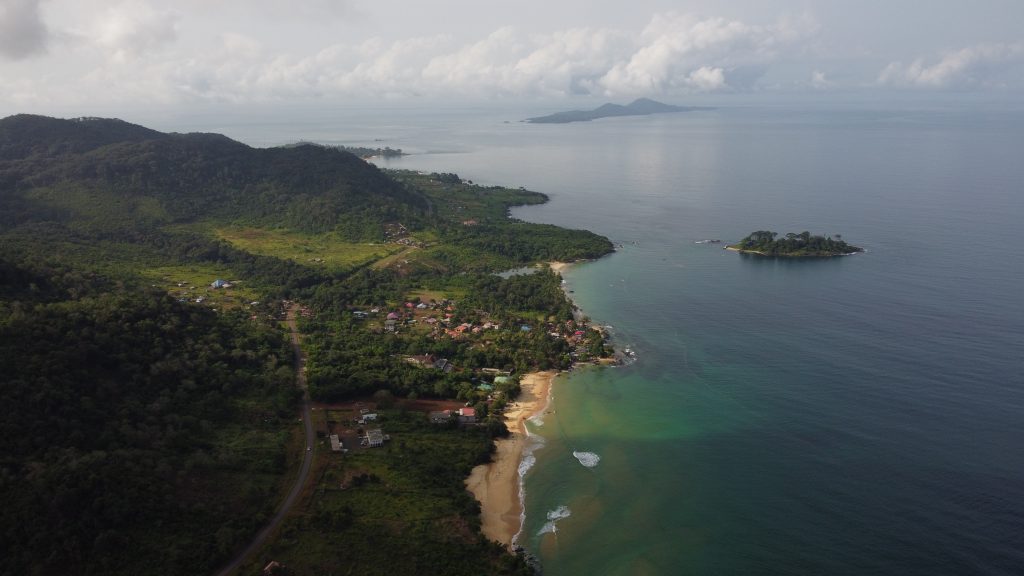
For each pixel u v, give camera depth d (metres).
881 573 112.56
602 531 126.44
